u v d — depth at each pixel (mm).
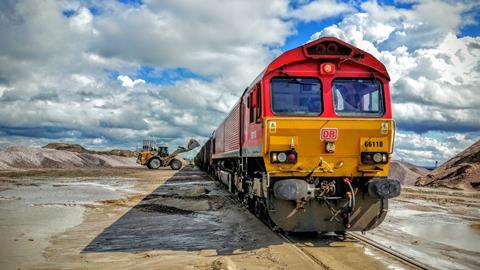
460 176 23781
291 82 8648
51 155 59750
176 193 20469
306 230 8703
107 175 37281
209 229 10875
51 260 7754
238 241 9297
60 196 19219
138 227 11273
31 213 13875
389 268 6965
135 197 18703
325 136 8383
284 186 7984
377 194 8141
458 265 7250
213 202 16562
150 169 53062
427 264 7273
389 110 8648
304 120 8312
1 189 22781
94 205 15922
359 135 8492
